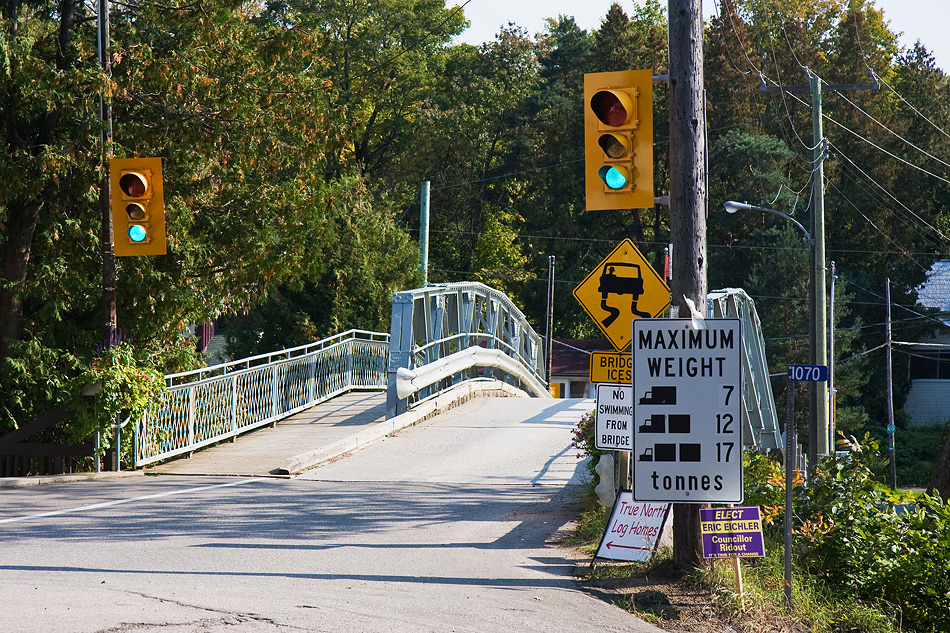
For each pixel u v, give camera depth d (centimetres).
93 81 2023
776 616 1015
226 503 1697
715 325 1077
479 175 8031
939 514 1276
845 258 7481
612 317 1365
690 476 1068
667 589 1078
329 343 4209
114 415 2028
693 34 1159
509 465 2112
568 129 7700
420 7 7262
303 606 939
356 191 4650
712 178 7144
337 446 2245
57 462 2059
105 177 2073
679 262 1145
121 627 820
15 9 2131
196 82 2269
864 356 7006
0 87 2033
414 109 7269
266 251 2412
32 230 2172
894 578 1183
